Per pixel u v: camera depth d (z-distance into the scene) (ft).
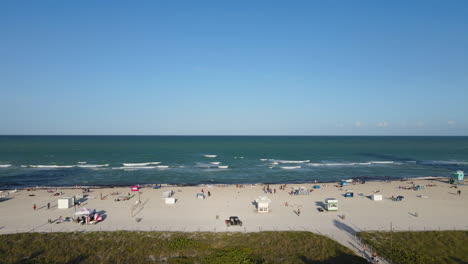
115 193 179.42
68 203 145.69
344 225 123.44
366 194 181.47
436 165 332.39
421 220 129.80
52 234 109.50
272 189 195.21
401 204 156.97
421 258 93.91
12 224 120.98
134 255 96.53
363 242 106.01
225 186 205.16
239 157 400.88
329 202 143.84
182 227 119.14
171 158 380.78
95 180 235.40
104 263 92.32
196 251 99.04
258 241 106.22
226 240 107.14
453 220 130.00
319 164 336.08
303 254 97.81
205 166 312.50
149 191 186.70
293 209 146.92
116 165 314.55
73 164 317.22
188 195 176.14
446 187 204.03
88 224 121.60
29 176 248.52
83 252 97.60
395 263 92.02
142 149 520.42
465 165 333.62
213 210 144.36
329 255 96.58
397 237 110.01
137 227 118.52
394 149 553.64
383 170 297.12
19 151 454.81
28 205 150.00
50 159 356.38
